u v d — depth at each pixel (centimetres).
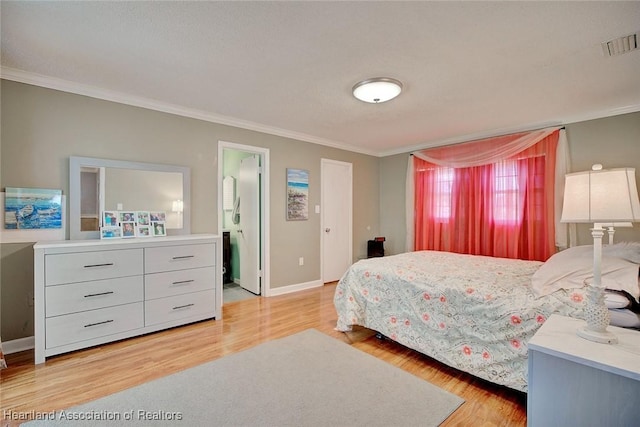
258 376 200
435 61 217
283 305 360
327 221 475
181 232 319
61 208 256
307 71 234
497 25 174
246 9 161
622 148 306
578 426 119
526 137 363
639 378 103
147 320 264
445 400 176
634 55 207
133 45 197
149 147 303
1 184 233
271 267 404
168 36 187
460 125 372
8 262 236
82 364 214
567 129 340
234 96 286
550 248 344
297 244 432
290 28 178
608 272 166
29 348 241
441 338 212
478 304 193
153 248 267
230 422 156
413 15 165
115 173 281
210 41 192
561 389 122
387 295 251
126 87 267
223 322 302
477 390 188
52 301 220
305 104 304
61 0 153
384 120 355
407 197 493
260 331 279
